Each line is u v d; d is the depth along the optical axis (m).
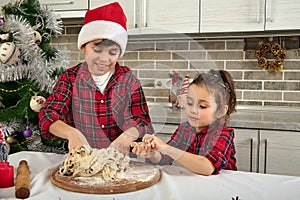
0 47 1.51
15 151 1.67
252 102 2.29
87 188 0.81
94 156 0.89
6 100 1.63
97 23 0.89
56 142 1.64
